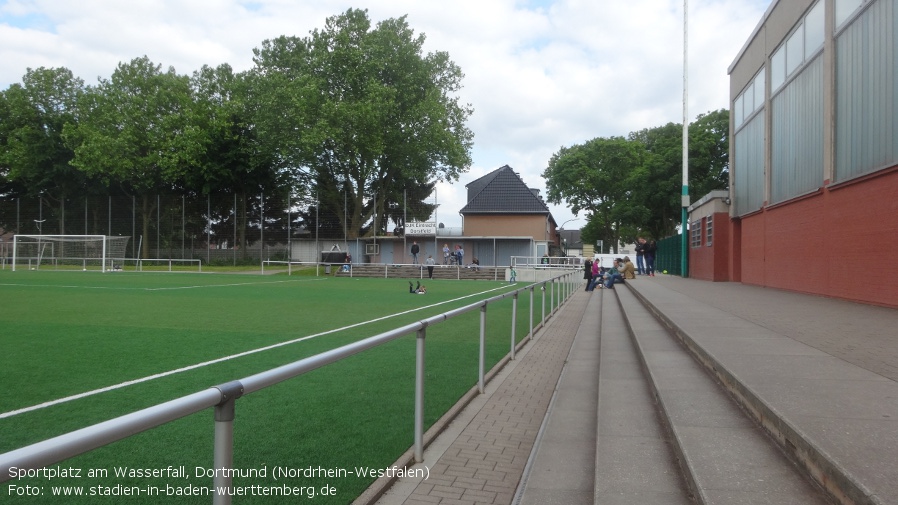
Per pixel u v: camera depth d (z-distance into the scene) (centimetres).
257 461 427
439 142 4538
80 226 5406
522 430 561
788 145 1778
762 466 358
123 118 5031
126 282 2861
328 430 492
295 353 902
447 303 1912
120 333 1110
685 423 450
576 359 950
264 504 362
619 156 6425
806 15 1625
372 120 4206
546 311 1448
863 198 1259
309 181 5034
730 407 498
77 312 1471
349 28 4556
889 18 1143
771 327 882
